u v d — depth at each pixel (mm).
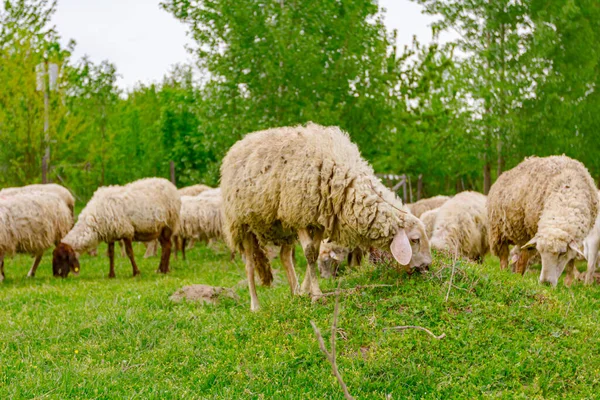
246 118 17141
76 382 5422
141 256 17891
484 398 4887
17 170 20922
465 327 5926
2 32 20109
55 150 22375
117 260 16688
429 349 5641
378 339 5867
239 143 7781
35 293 10305
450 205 11133
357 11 17672
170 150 35062
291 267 8047
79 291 10453
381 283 7109
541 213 9125
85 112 27188
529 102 18109
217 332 6711
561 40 18047
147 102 43938
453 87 19172
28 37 20281
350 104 17797
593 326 6207
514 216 9547
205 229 16234
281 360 5699
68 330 7172
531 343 5699
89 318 7684
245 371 5551
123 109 38125
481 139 18594
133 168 36281
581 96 18250
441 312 6234
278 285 10141
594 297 8469
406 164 22797
